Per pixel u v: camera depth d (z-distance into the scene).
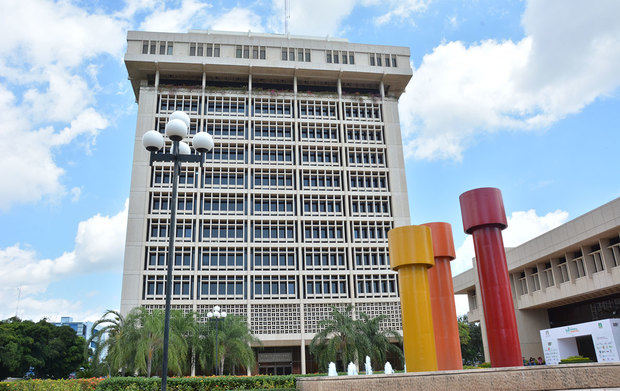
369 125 58.06
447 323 15.67
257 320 48.28
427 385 11.43
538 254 41.44
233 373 37.62
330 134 57.16
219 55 56.78
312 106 58.09
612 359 29.88
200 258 49.88
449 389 11.41
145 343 29.81
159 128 54.16
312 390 11.88
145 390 26.08
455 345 15.51
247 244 50.69
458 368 15.28
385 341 37.91
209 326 37.06
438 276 16.11
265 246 51.00
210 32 60.59
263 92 56.91
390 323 49.59
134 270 48.06
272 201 53.56
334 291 50.88
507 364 13.92
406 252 14.50
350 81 60.31
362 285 51.25
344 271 51.22
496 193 15.27
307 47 58.59
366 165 56.44
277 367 48.88
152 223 50.41
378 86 61.34
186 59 54.97
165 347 12.95
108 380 26.33
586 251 36.88
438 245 16.33
